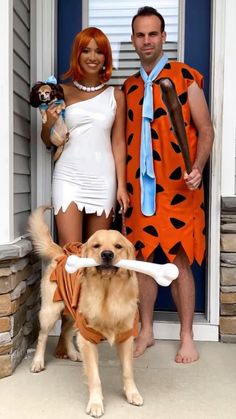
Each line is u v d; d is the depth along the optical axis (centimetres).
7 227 255
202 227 280
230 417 209
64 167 282
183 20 320
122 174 287
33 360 262
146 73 279
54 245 265
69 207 280
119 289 213
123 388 232
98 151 280
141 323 294
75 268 211
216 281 305
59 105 275
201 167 264
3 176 254
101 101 281
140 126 278
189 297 280
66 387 239
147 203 273
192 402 223
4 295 247
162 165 272
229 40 295
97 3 327
